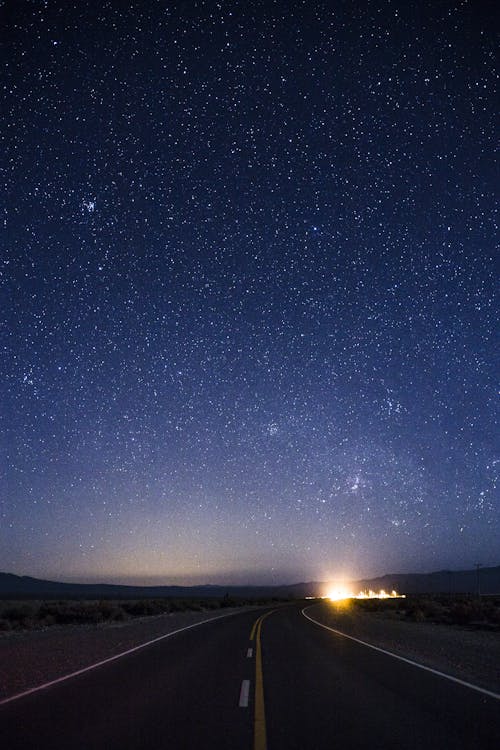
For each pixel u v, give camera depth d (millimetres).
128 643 21688
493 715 9422
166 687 11969
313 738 7980
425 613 47031
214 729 8445
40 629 29938
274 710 9781
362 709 9891
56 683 12430
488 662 16703
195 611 55969
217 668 14875
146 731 8289
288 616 44250
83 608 40844
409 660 16734
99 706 10008
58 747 7457
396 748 7504
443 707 10047
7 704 10164
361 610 58938
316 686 12180
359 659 16938
